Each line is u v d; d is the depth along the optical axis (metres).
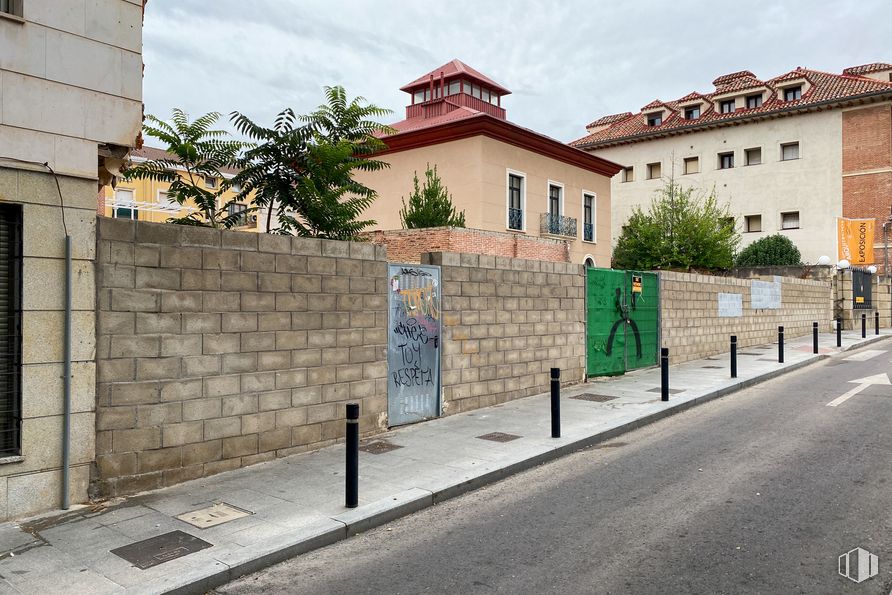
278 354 7.25
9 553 4.74
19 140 5.34
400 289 8.87
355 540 5.27
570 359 12.34
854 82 39.16
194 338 6.46
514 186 28.42
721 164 42.66
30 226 5.41
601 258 34.06
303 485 6.34
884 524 5.22
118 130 5.96
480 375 10.24
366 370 8.33
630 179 46.34
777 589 4.15
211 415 6.62
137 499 5.91
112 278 5.88
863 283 30.11
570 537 5.16
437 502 6.17
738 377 13.42
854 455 7.34
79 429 5.68
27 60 5.40
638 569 4.51
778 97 41.53
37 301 5.44
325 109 9.46
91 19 5.81
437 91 36.19
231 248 6.79
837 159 38.03
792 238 39.38
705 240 32.53
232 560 4.61
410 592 4.29
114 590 4.16
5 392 5.38
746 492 6.13
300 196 8.98
